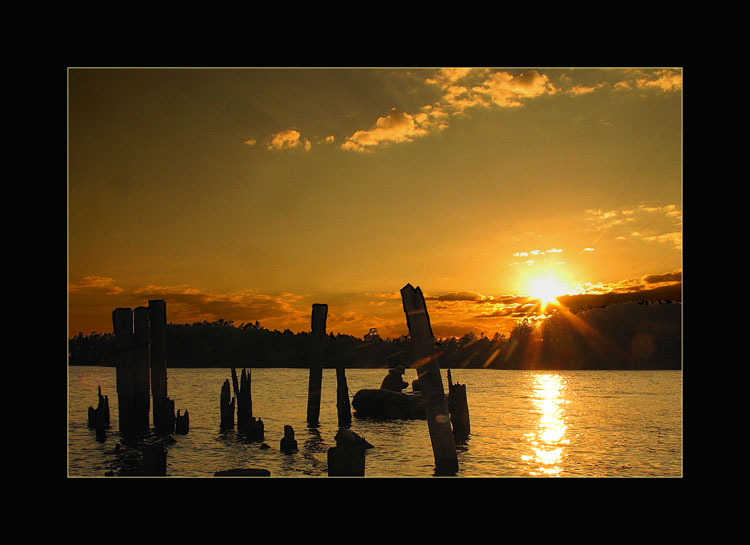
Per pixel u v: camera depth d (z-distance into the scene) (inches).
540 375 3122.5
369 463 804.6
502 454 893.2
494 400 1754.4
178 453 858.8
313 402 1114.1
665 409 1493.6
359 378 2773.1
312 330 1129.4
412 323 632.4
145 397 964.0
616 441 1031.6
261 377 2755.9
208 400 1680.6
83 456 829.2
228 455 845.2
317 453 864.3
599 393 2012.8
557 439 1045.2
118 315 961.5
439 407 634.8
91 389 1942.7
